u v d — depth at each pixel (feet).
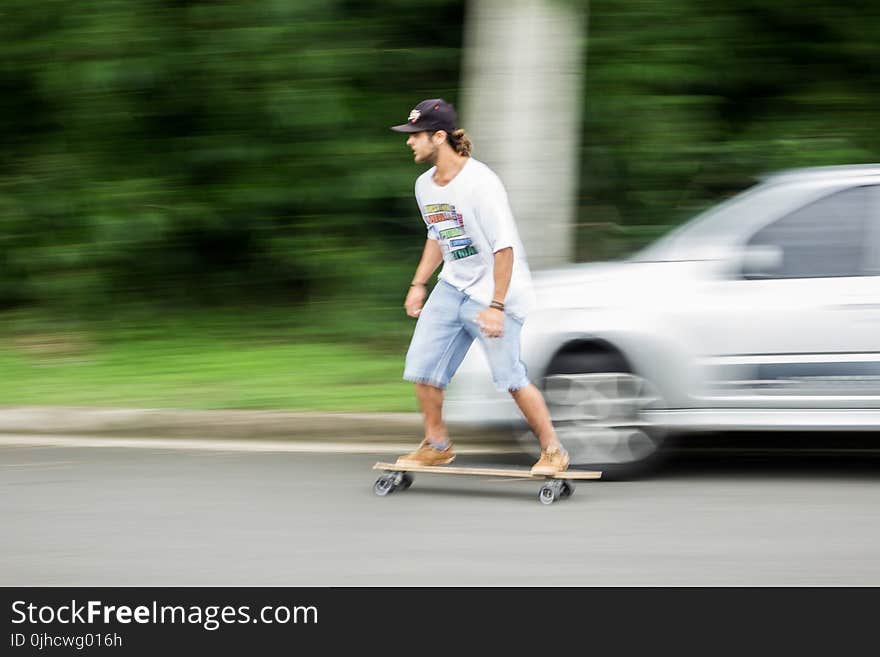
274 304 80.79
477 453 53.01
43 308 80.53
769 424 46.42
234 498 44.62
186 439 55.47
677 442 55.31
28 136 79.56
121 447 53.57
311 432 55.11
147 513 42.45
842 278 46.26
